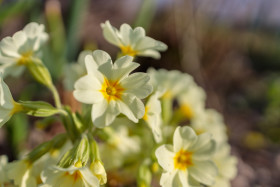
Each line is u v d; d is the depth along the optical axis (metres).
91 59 0.22
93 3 1.16
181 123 0.47
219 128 0.31
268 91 0.82
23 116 0.36
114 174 0.29
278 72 1.14
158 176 0.28
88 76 0.22
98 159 0.23
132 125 0.30
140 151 0.29
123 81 0.22
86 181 0.21
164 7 0.85
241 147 0.64
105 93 0.22
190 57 0.70
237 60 0.95
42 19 0.44
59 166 0.22
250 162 0.58
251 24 0.81
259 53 1.14
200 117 0.32
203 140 0.24
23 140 0.37
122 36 0.25
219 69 0.89
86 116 0.25
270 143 0.70
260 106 0.91
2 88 0.22
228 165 0.28
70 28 0.43
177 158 0.24
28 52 0.26
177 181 0.23
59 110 0.24
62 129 0.40
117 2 1.17
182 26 0.68
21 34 0.26
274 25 0.92
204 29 0.80
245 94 0.95
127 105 0.22
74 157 0.22
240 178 0.50
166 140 0.27
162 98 0.29
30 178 0.24
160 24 0.83
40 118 0.43
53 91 0.26
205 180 0.24
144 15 0.43
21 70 0.27
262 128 0.76
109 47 0.87
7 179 0.25
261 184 0.51
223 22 0.79
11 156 0.39
